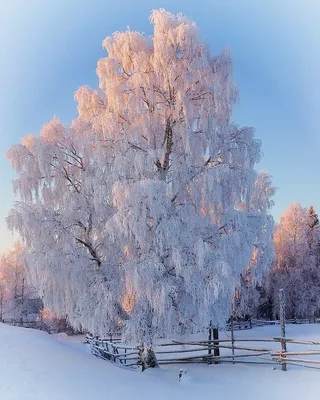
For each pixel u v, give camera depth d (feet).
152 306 38.19
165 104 43.68
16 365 33.86
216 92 42.19
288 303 125.80
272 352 44.50
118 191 37.29
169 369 44.06
